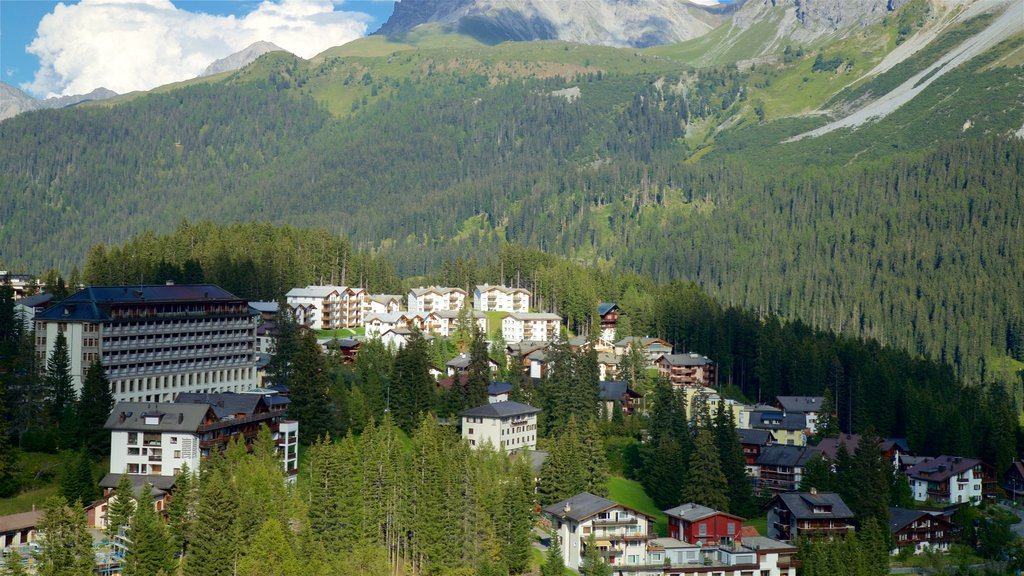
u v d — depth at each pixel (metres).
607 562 188.12
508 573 182.88
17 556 146.25
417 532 184.50
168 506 175.38
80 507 158.38
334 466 182.38
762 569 191.62
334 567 170.50
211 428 195.12
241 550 162.25
